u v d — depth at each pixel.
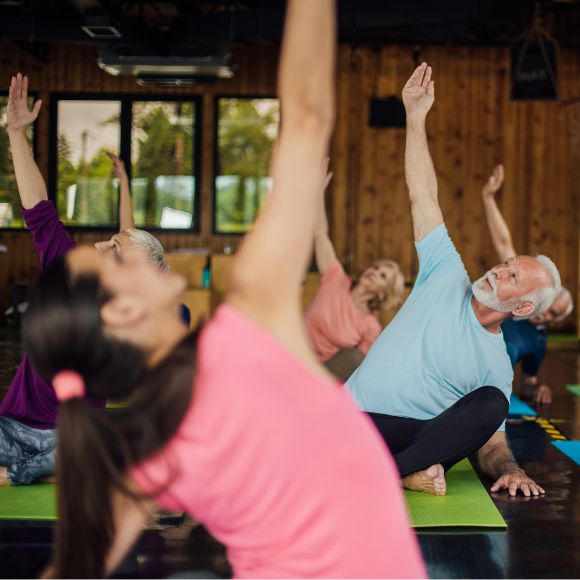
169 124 10.77
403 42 10.34
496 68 10.67
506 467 3.16
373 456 1.02
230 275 1.01
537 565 2.34
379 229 10.73
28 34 8.49
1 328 10.16
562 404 5.37
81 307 0.96
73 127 10.77
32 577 2.15
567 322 10.53
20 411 2.97
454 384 3.04
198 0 8.64
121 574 2.20
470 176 10.74
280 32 8.28
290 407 0.97
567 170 10.68
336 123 10.67
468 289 3.08
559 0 8.96
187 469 0.97
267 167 10.84
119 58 8.51
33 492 2.91
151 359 1.00
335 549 0.99
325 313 4.48
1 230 10.82
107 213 10.86
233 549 1.04
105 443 0.96
